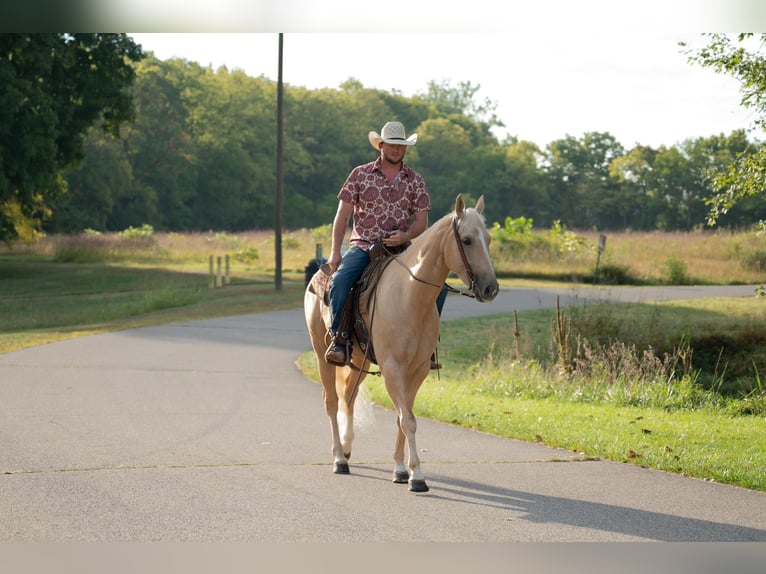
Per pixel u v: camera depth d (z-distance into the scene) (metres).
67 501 7.87
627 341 20.36
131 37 48.50
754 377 18.16
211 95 133.25
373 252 8.91
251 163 129.88
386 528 7.18
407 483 8.66
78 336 23.39
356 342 9.01
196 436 10.88
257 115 136.62
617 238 62.00
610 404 13.98
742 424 11.80
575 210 148.25
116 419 11.98
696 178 135.12
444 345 21.47
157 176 121.62
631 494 8.23
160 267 51.31
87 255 56.38
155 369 17.34
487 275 7.87
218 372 17.06
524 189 146.00
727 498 8.10
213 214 128.50
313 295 9.79
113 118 49.47
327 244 65.75
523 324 24.52
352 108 149.75
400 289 8.44
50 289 39.88
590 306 24.61
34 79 45.28
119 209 113.44
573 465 9.44
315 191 143.62
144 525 7.21
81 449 10.02
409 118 163.12
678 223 137.25
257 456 9.80
